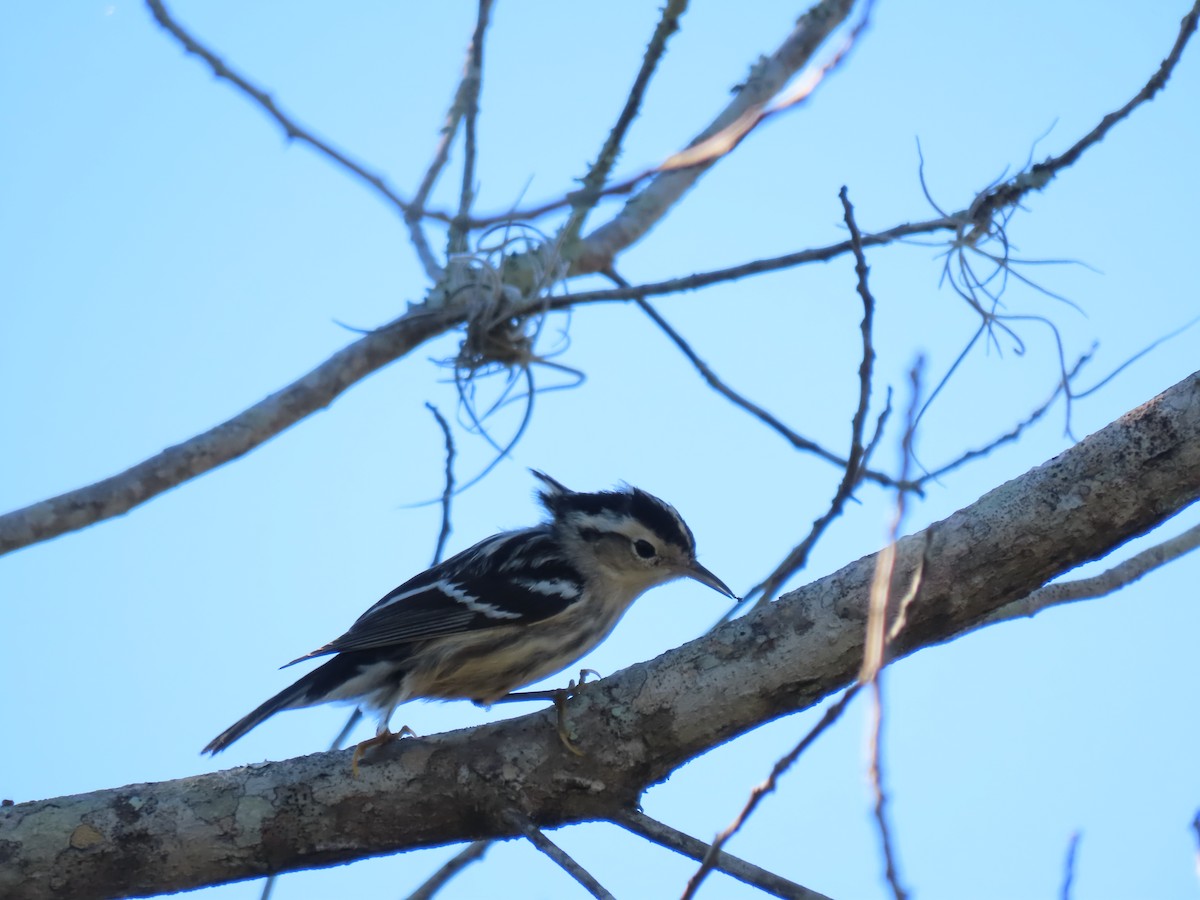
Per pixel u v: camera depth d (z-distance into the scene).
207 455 10.73
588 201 8.52
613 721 10.12
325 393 11.55
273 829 10.12
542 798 10.14
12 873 9.86
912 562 9.73
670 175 14.19
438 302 13.09
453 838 10.29
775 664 9.89
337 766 10.29
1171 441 9.41
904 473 6.84
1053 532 9.54
